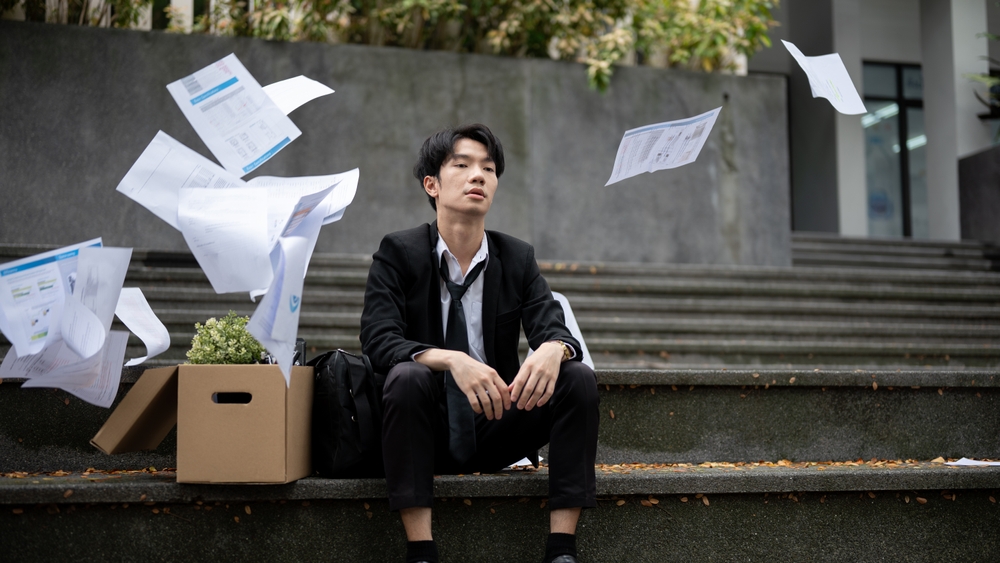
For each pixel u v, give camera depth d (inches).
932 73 337.1
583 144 249.1
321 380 76.5
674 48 264.2
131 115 219.3
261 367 69.9
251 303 165.6
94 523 70.9
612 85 253.3
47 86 215.3
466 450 75.4
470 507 75.2
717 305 196.1
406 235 81.8
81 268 69.6
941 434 101.0
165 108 221.3
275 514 72.9
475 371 70.7
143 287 172.9
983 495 83.1
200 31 235.0
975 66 328.8
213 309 164.2
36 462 87.1
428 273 80.3
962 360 177.2
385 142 235.8
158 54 222.7
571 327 95.8
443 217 80.8
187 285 176.9
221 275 70.0
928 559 81.5
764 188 259.8
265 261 70.0
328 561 73.1
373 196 233.3
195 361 72.1
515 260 83.0
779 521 79.7
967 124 326.6
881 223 408.5
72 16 224.1
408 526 68.2
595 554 76.9
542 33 251.8
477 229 80.7
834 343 177.6
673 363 168.7
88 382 73.1
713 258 254.1
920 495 82.0
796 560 79.6
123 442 73.7
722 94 260.1
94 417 88.1
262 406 69.9
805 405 99.0
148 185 74.2
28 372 70.1
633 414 96.3
